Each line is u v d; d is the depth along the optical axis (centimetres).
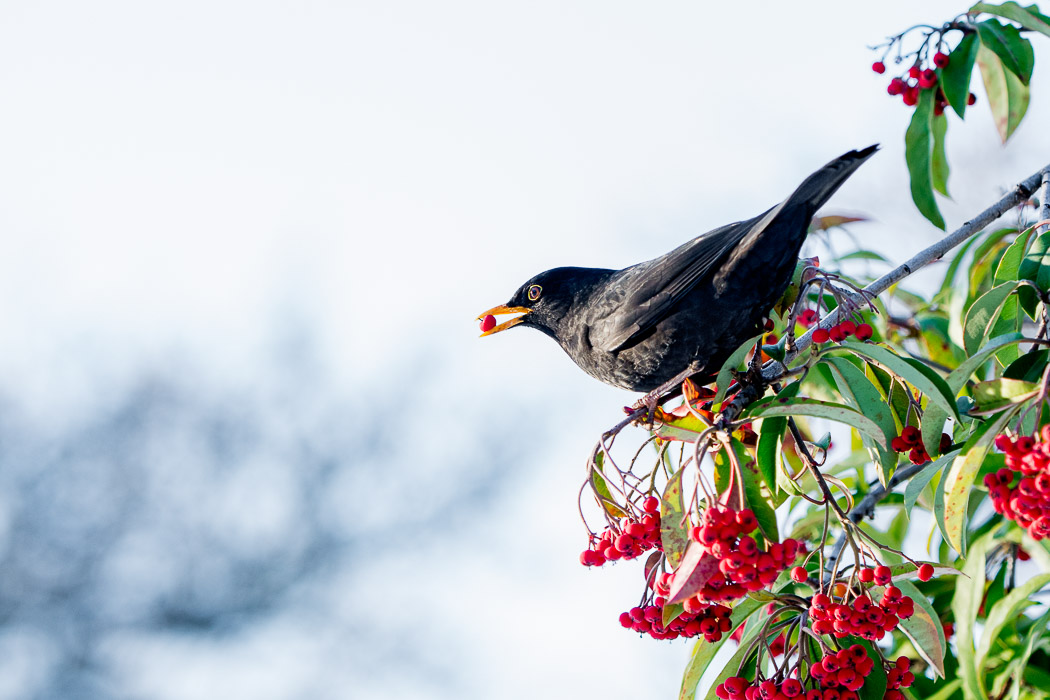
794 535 1037
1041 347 773
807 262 1026
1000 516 987
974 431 732
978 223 941
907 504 806
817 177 909
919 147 1106
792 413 729
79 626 3828
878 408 798
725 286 990
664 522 766
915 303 1189
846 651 754
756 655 841
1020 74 1027
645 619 818
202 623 3906
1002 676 911
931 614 808
